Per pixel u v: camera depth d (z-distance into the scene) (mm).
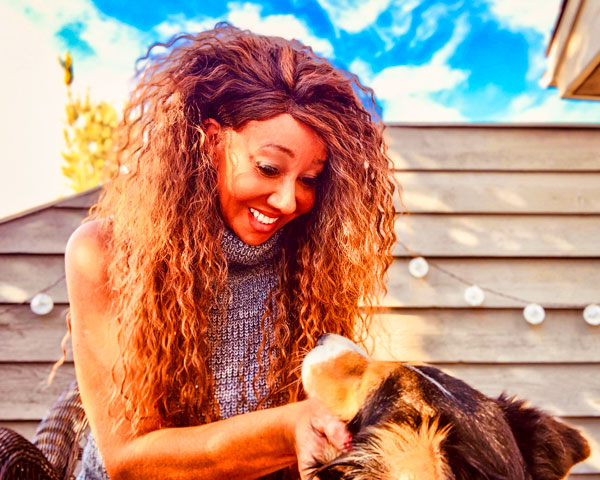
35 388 3023
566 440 1170
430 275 3182
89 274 1314
